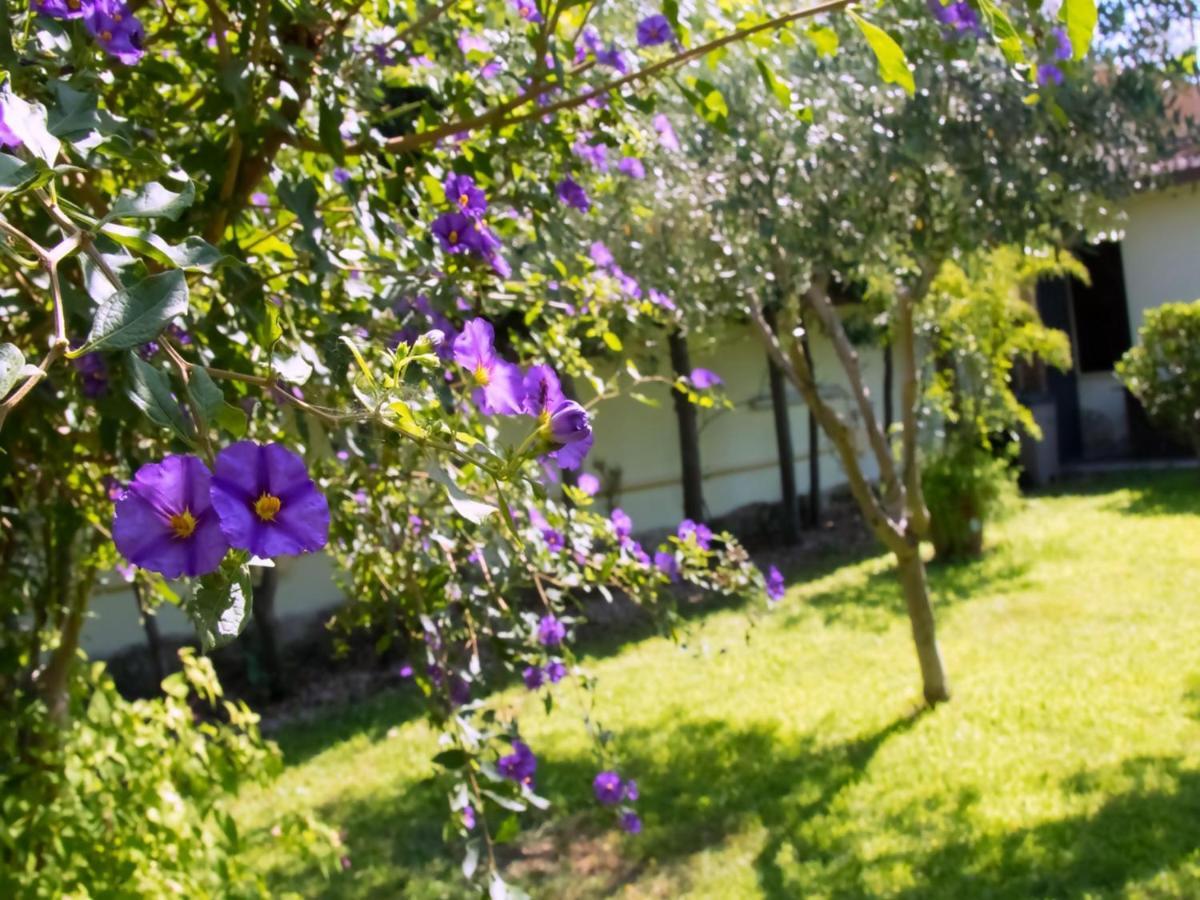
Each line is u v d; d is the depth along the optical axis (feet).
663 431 33.88
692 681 21.03
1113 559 25.49
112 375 5.24
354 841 15.88
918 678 19.26
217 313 5.46
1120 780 13.82
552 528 8.11
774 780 15.79
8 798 7.22
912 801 14.32
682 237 13.83
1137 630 19.75
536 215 7.09
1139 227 36.88
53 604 7.83
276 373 3.90
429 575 7.28
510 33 7.09
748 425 36.86
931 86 12.12
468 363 3.71
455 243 6.14
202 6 6.68
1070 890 11.62
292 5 5.41
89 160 4.47
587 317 8.39
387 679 25.34
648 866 13.88
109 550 8.27
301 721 22.80
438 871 14.66
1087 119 12.67
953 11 6.76
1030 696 17.07
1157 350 31.73
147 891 7.93
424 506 7.16
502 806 6.31
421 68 7.52
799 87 12.03
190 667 9.52
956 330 26.99
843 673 20.25
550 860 14.37
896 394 42.75
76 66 4.23
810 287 16.05
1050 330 31.04
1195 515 28.63
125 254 3.42
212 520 2.76
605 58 7.06
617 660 23.43
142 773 8.33
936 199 13.26
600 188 8.83
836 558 32.14
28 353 5.76
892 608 24.58
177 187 5.23
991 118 12.29
